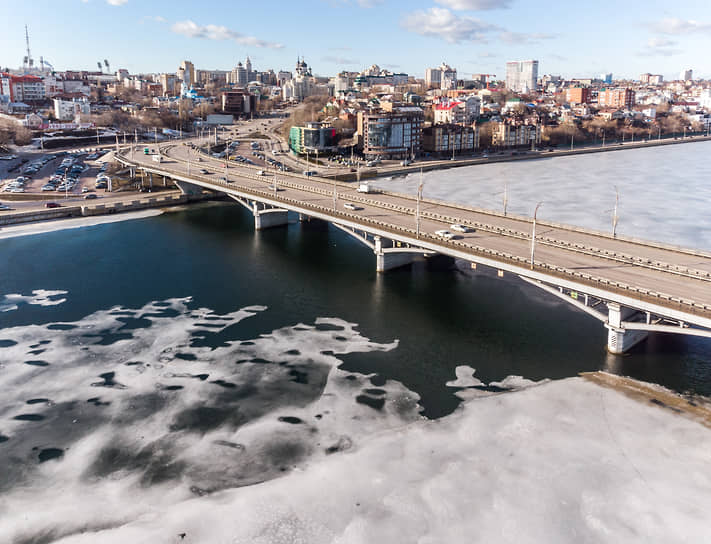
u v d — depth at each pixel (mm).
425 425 57844
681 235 136375
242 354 73375
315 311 88188
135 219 153125
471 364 70562
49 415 59938
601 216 157000
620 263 77062
